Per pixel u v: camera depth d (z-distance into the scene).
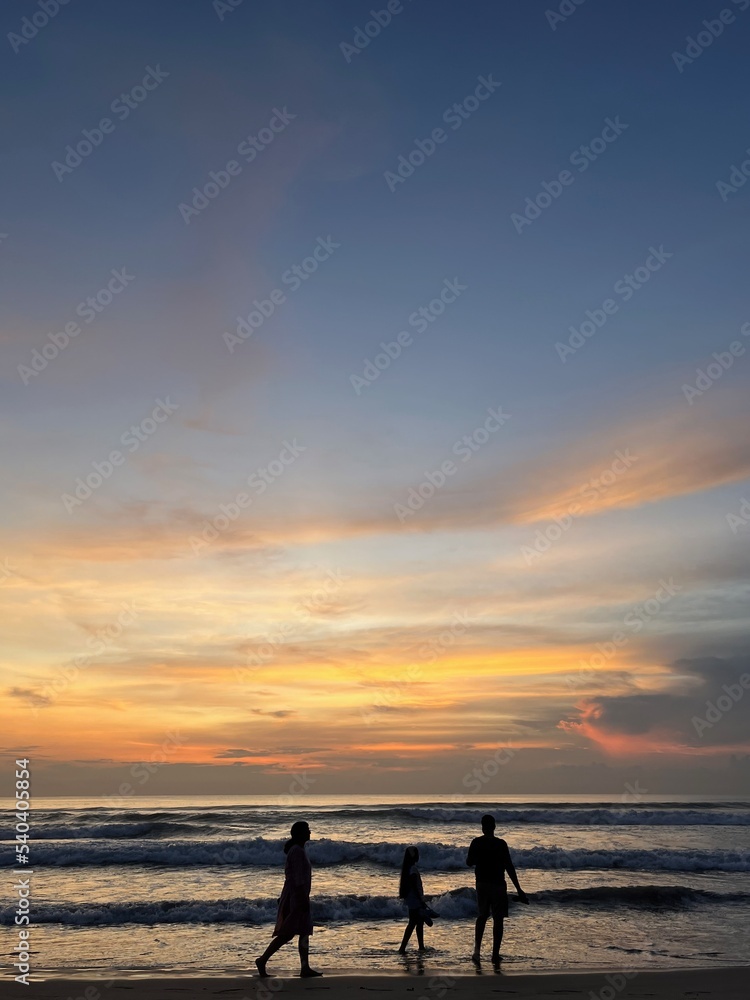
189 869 22.41
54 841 29.55
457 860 23.16
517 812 39.53
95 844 26.73
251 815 38.97
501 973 10.23
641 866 22.88
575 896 16.78
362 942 12.86
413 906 12.04
